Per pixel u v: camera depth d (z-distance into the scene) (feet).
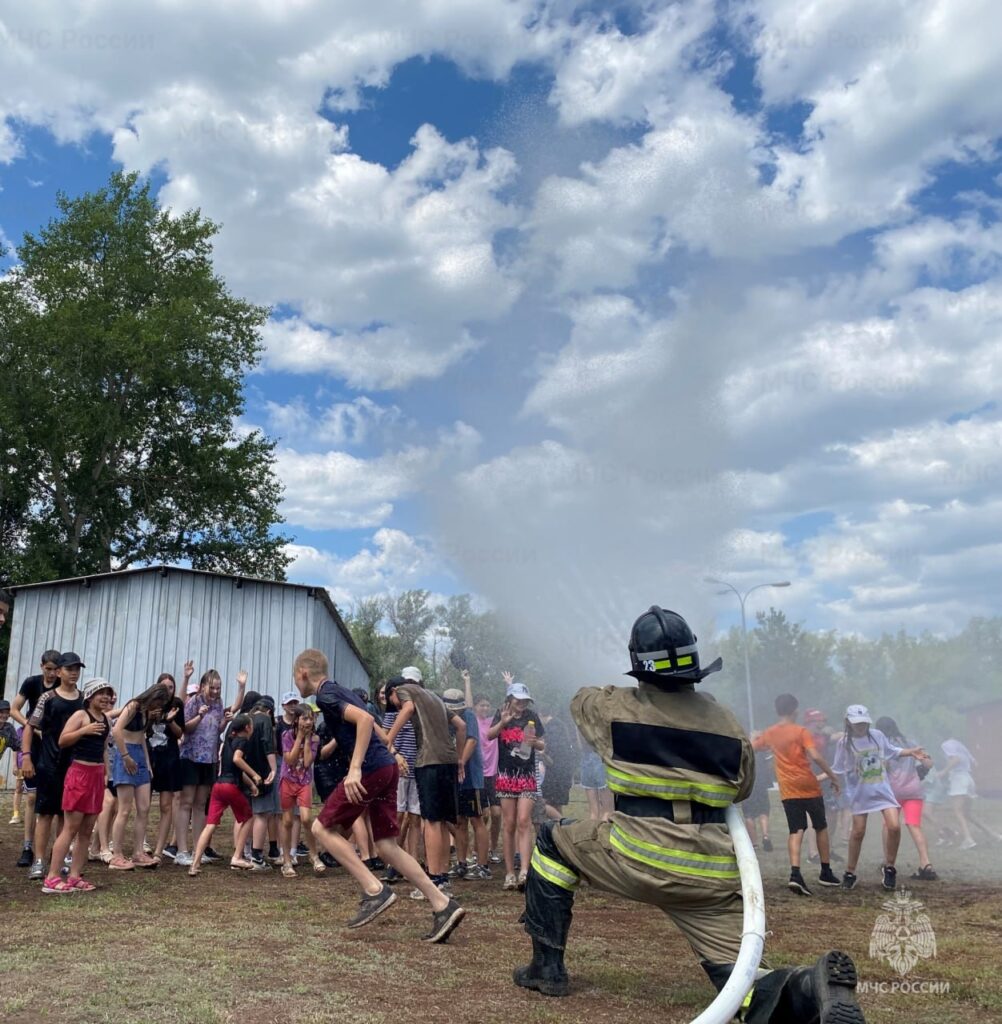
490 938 16.21
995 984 13.79
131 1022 10.78
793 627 85.25
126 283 97.96
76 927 16.57
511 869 22.43
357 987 12.55
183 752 26.53
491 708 29.60
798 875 22.80
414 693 21.54
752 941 9.38
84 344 89.40
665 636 11.30
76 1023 10.76
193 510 101.86
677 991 12.77
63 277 92.43
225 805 24.67
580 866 11.73
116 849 24.27
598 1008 11.87
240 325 102.53
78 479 94.53
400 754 24.86
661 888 10.52
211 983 12.55
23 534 96.37
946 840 38.78
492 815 30.07
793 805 23.36
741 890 10.50
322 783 18.30
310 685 16.39
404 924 17.28
